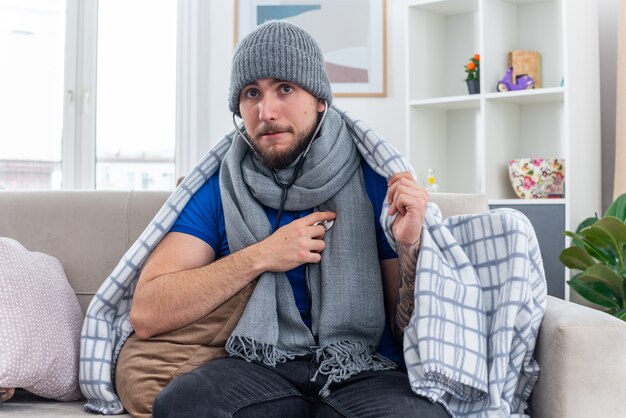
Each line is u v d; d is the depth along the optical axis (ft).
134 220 6.13
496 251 4.73
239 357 4.94
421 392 4.37
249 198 5.26
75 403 5.31
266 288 4.96
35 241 6.07
